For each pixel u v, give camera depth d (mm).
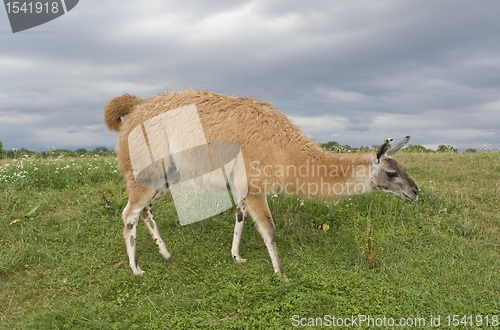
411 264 4941
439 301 3912
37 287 4340
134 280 4348
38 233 5543
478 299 4016
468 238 5801
